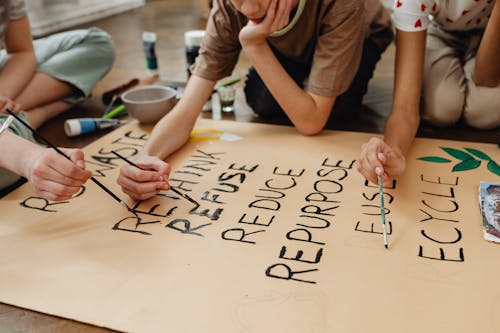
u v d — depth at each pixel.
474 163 1.07
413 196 0.95
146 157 1.01
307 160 1.11
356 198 0.94
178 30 3.04
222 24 1.24
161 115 1.36
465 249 0.78
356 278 0.72
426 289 0.70
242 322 0.65
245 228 0.86
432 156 1.11
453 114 1.36
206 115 1.56
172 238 0.84
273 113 1.50
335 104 1.41
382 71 2.03
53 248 0.82
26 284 0.74
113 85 1.93
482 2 1.26
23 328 0.67
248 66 2.11
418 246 0.79
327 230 0.84
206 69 1.26
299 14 1.14
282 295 0.70
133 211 0.92
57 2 3.40
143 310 0.68
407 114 1.11
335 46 1.15
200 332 0.64
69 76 1.56
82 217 0.91
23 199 0.98
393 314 0.65
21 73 1.42
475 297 0.68
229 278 0.73
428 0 1.11
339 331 0.63
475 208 0.90
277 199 0.95
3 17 1.37
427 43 1.49
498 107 1.32
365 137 1.23
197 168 1.09
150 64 2.00
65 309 0.69
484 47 1.23
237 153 1.16
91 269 0.77
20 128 1.11
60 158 0.83
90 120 1.41
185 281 0.73
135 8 4.01
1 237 0.86
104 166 1.13
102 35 1.66
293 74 1.55
